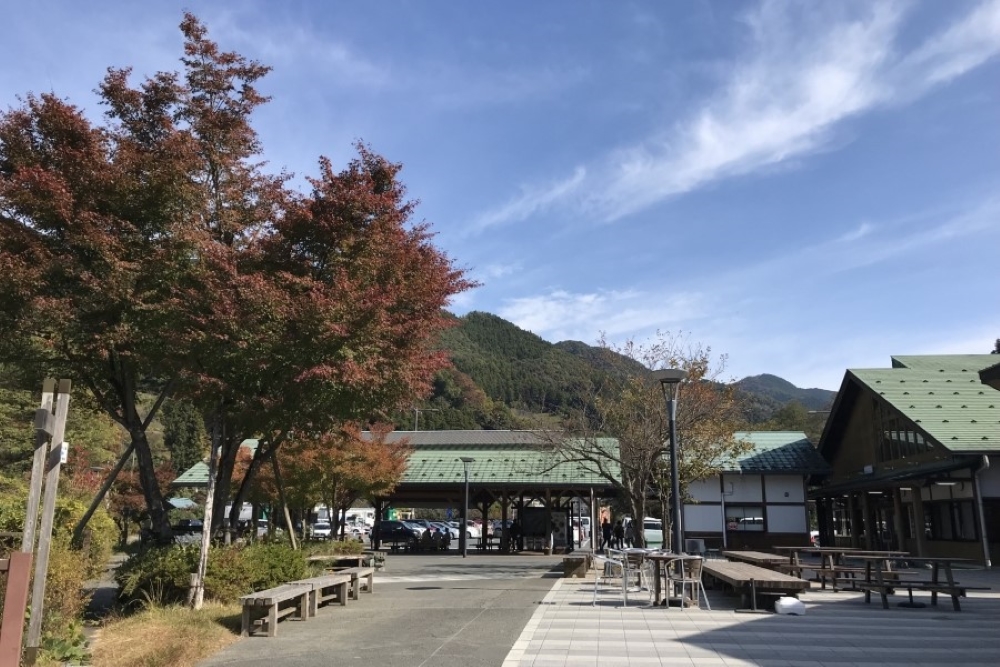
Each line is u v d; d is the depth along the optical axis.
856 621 11.02
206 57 13.35
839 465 32.97
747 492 31.73
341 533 34.00
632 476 22.77
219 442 12.79
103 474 35.91
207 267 11.78
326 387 12.27
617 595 14.47
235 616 10.66
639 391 22.88
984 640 9.49
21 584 6.94
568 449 23.34
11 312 11.29
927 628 10.39
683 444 22.28
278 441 15.81
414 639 9.52
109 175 11.39
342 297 11.72
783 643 9.27
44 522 7.63
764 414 66.69
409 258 13.29
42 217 11.23
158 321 11.70
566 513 34.72
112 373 13.38
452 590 15.63
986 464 20.55
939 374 28.50
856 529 30.77
